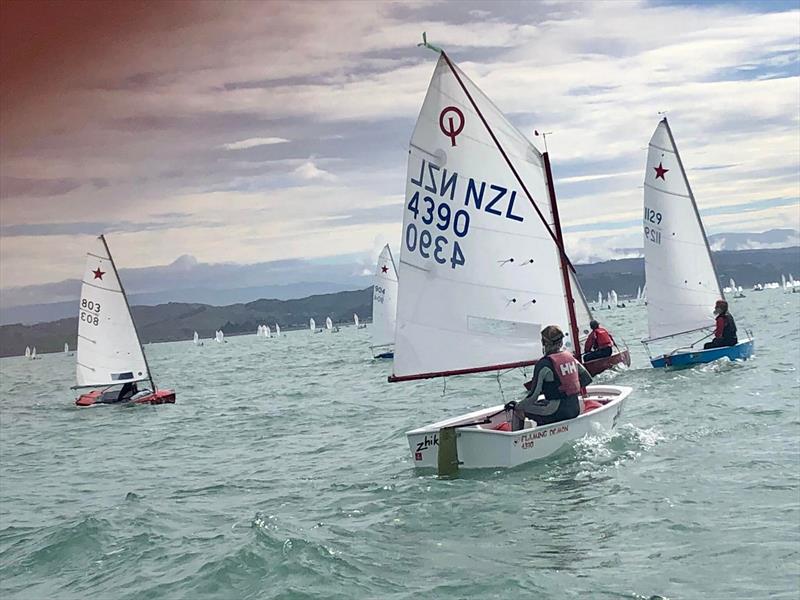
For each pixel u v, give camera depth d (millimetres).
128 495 13125
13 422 28188
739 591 6742
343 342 91875
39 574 9047
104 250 29953
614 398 13656
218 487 13359
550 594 7020
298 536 9008
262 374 44219
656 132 24828
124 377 30094
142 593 7918
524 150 13617
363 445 16188
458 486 10977
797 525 8211
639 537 8312
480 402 21312
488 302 13453
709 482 10070
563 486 10484
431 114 13156
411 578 7648
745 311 68562
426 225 13180
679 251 24953
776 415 14234
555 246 13805
